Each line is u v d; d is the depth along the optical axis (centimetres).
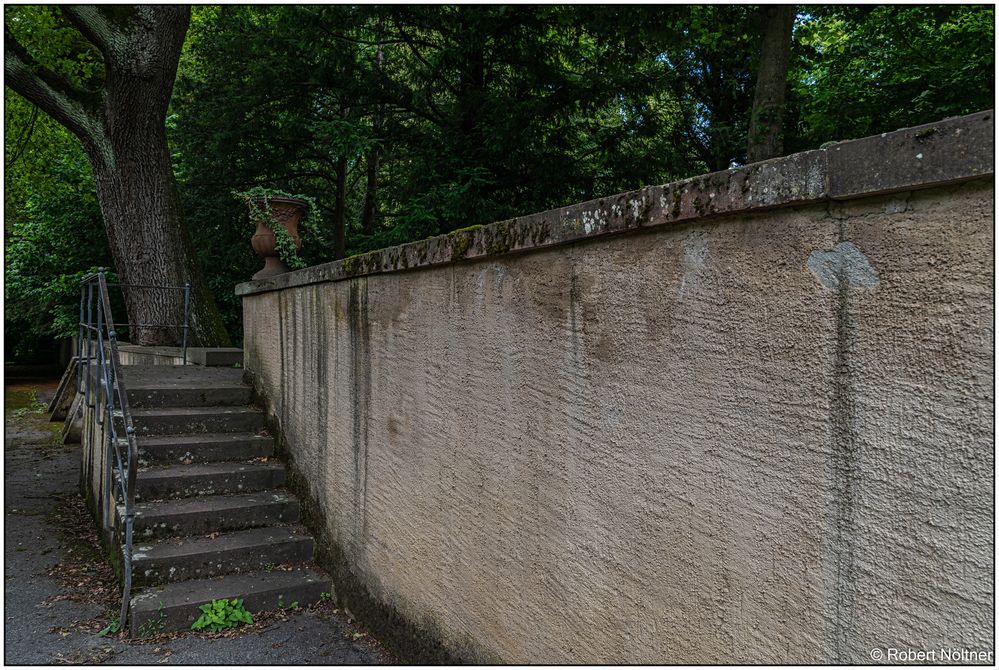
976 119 121
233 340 1355
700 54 1225
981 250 123
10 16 1053
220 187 1320
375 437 390
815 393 151
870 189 137
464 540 300
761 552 163
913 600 132
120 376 455
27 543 572
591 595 223
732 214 171
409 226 1023
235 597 408
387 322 375
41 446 1032
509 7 1019
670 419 191
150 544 447
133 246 995
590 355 224
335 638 384
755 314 166
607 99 1126
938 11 816
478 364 290
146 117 984
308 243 1508
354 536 415
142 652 364
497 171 1111
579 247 229
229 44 1243
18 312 1695
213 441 536
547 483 246
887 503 137
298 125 1247
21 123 1274
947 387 128
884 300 139
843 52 1027
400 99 1209
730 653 171
